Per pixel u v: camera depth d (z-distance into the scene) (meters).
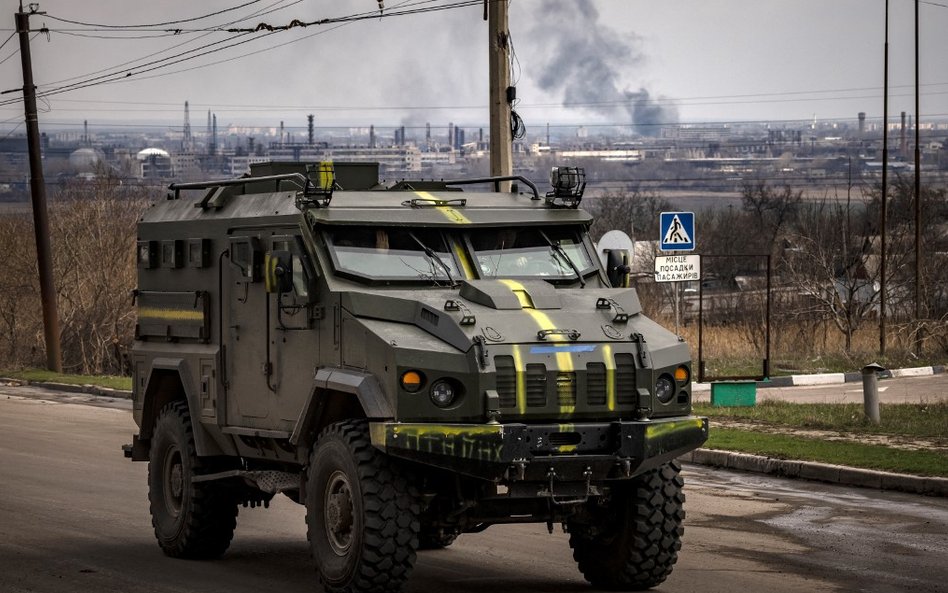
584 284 15.80
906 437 27.05
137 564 16.62
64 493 22.23
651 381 14.09
